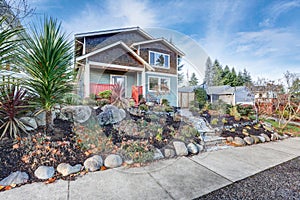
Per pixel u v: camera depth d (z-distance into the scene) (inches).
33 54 127.6
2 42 110.7
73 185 99.5
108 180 106.7
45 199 86.0
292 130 287.9
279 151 173.6
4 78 116.8
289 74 346.9
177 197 90.9
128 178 110.3
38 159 112.8
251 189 99.8
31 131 136.7
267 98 382.3
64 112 170.9
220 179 111.3
